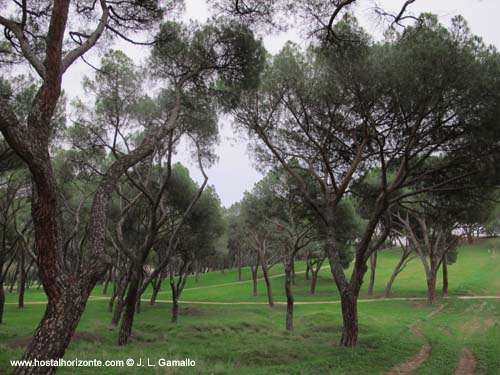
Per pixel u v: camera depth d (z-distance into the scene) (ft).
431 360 44.39
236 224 156.35
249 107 55.52
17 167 61.41
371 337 57.88
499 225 261.85
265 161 64.90
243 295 160.66
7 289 213.87
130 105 59.11
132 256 58.23
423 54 39.29
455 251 153.28
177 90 39.81
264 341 58.80
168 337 63.16
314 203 55.52
